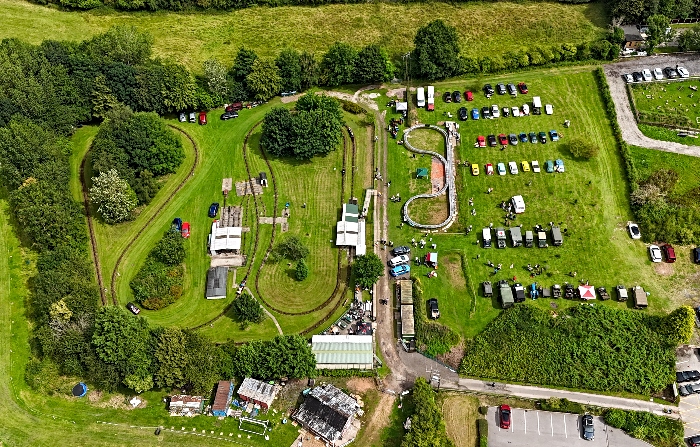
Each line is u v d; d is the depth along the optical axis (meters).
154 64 174.62
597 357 121.56
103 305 134.00
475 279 135.62
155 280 136.38
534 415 115.69
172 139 158.38
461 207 148.75
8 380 123.00
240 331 130.50
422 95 171.38
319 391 117.75
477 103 171.50
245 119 171.75
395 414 117.06
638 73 172.88
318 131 153.62
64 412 118.69
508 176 154.00
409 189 153.88
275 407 118.50
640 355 121.06
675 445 110.25
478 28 195.88
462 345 126.12
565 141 160.12
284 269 140.75
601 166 154.00
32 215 135.38
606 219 143.38
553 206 146.88
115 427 116.56
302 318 132.38
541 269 135.75
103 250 144.62
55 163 149.62
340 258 142.00
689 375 118.12
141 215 151.12
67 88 164.38
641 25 187.25
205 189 156.12
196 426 116.44
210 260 142.88
